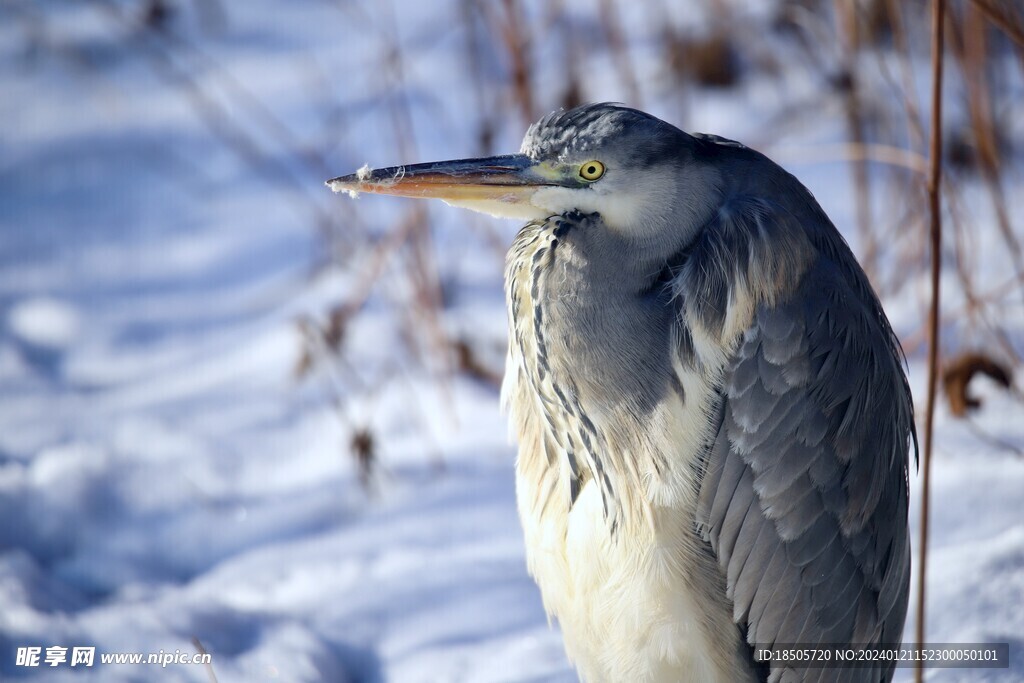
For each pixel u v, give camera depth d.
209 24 16.06
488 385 10.30
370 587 8.02
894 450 6.27
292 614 7.84
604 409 6.18
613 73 13.13
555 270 6.26
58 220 12.95
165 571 8.44
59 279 12.06
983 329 9.64
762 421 5.90
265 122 13.64
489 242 11.75
